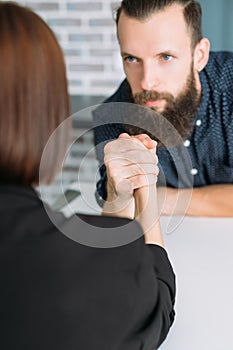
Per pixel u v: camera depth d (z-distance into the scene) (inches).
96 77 102.0
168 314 32.6
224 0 87.2
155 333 29.7
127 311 27.5
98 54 100.4
